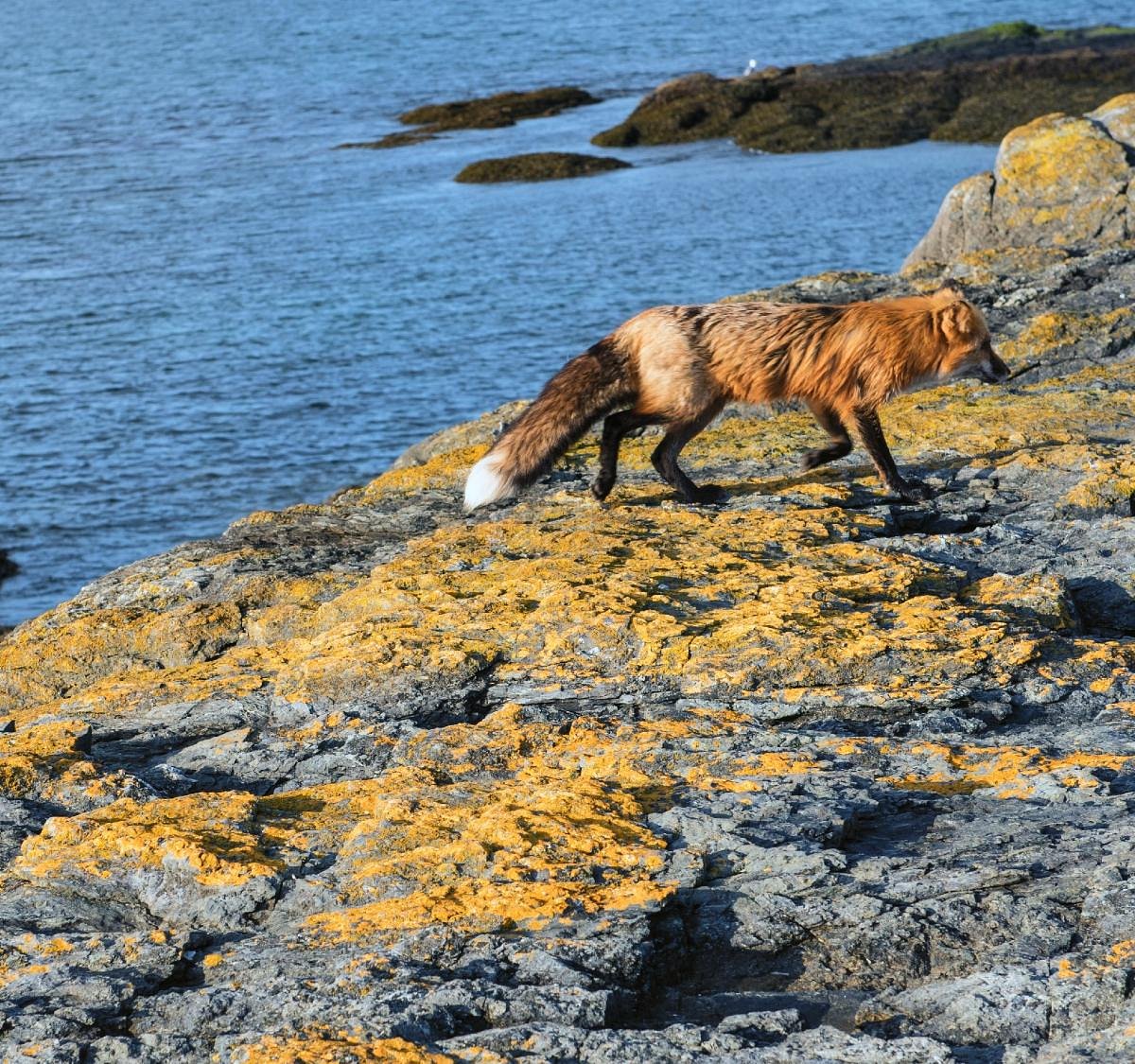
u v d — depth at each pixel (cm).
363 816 468
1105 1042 306
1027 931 368
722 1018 353
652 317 852
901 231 4056
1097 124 1855
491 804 457
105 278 4028
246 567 845
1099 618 659
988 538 756
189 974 381
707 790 464
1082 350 1235
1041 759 475
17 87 8644
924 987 349
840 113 5797
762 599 644
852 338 838
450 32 10688
